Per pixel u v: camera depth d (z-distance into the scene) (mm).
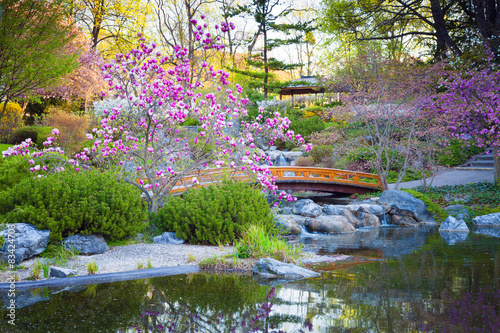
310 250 9484
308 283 6117
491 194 16047
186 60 9328
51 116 19875
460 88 16344
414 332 3975
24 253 7102
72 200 8242
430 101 17609
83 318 4445
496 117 14789
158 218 9867
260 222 9688
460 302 5000
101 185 9047
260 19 32625
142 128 10359
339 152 21984
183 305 4953
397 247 9812
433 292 5512
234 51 40781
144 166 10023
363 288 5766
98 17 28219
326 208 14656
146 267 7152
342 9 25578
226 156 10609
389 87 18562
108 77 9430
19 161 10570
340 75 19844
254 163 10664
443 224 13508
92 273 6633
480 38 19047
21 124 21547
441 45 21812
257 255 7832
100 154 10344
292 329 4102
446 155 22594
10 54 10125
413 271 6945
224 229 9164
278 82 32844
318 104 39750
